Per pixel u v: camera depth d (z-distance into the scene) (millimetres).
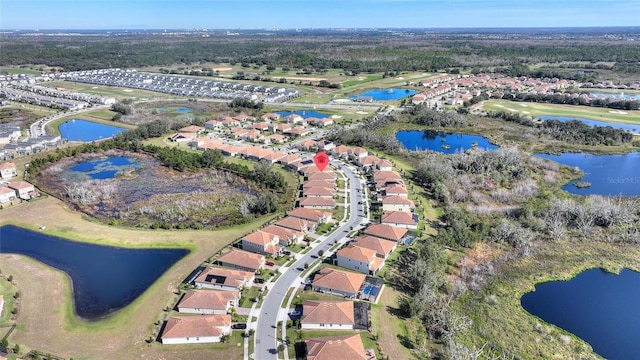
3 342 74750
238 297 87562
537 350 76688
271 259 103312
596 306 89312
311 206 131125
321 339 74062
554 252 108875
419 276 91500
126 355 74438
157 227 119250
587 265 103875
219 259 100250
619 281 98000
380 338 77625
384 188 143125
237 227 119812
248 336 78188
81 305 88500
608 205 124562
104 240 113750
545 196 139250
